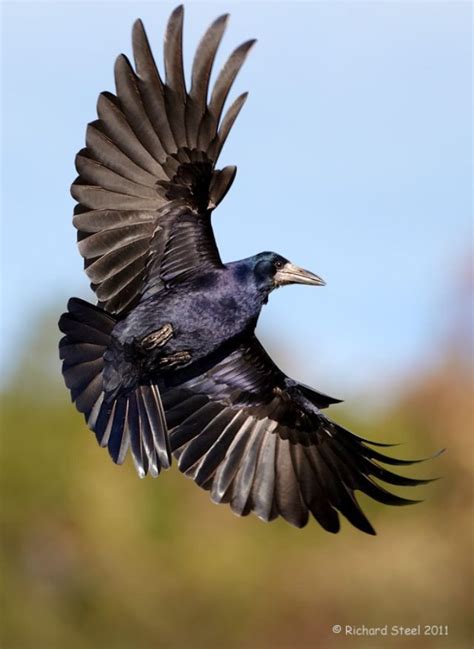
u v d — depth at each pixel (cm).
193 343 955
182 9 893
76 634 1755
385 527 1909
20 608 1744
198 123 916
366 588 1841
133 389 941
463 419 1956
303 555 1844
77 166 918
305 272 983
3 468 1783
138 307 941
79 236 928
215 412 1043
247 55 907
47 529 1783
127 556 1784
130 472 1819
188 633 1775
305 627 1809
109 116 914
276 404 1045
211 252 958
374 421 1955
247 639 1788
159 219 940
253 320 978
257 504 1045
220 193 938
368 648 1798
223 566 1802
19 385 1834
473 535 1881
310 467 1049
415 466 1938
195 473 1038
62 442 1809
